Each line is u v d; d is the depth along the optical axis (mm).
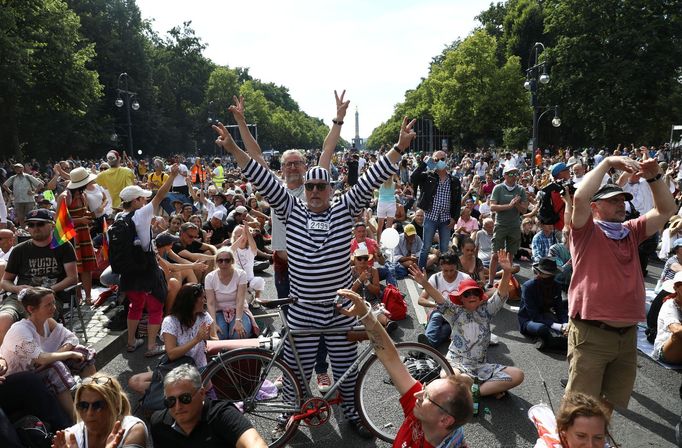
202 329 4344
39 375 3984
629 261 3613
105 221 9031
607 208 3701
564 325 5785
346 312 3826
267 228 13406
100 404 2982
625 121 41656
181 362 4324
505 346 6055
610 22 41250
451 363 4707
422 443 2545
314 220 3918
